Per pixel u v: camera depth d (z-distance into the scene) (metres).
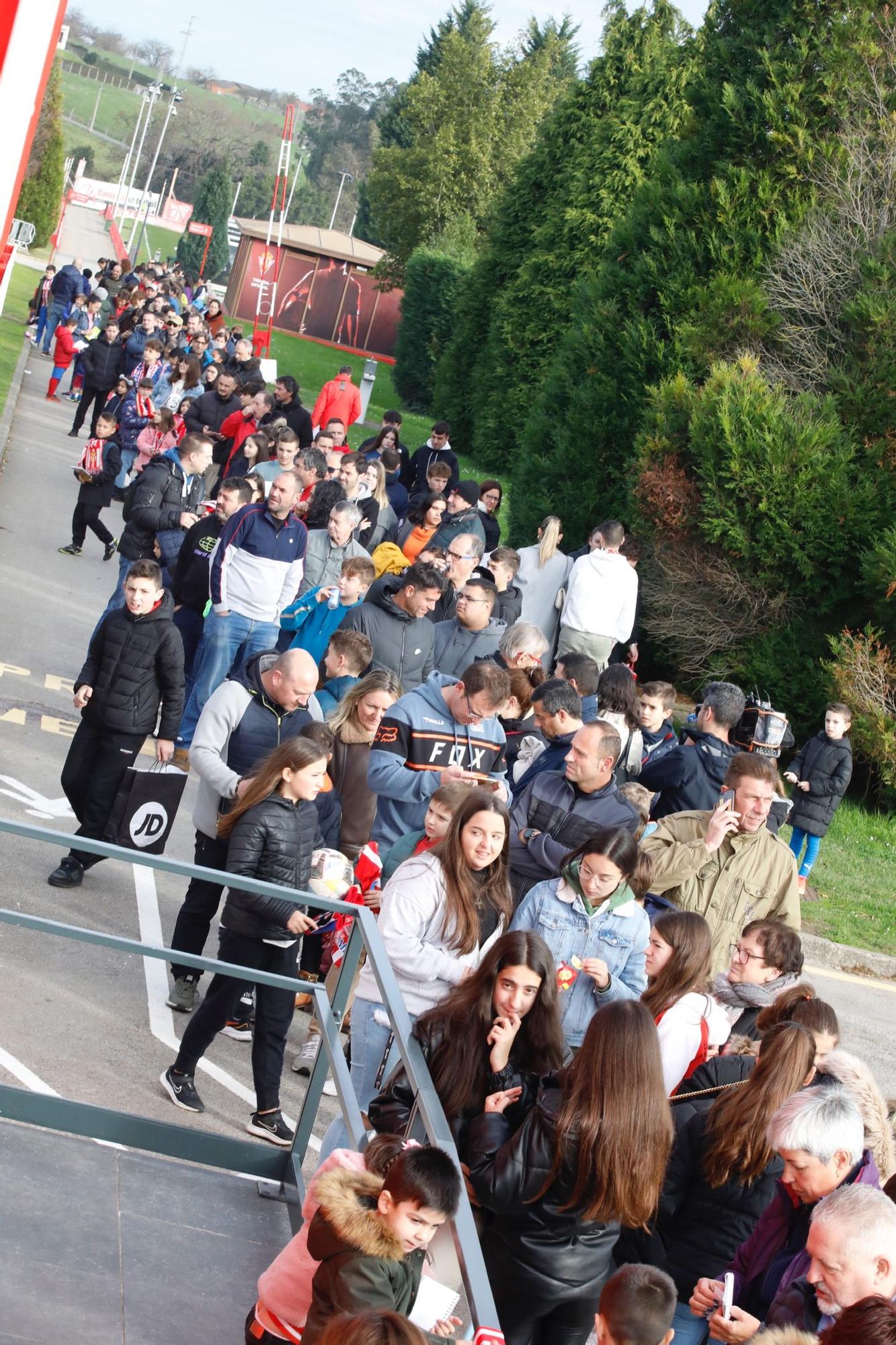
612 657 16.97
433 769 6.73
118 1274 4.49
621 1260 4.81
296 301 62.03
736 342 17.62
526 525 19.72
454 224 51.91
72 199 120.69
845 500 15.54
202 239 101.81
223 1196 5.17
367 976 5.39
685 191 18.08
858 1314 3.08
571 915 5.48
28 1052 6.37
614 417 18.55
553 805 6.45
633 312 18.62
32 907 7.91
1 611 13.70
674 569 16.48
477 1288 3.26
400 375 46.84
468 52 55.41
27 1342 3.98
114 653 8.15
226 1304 4.54
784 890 7.04
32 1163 4.95
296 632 10.60
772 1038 4.59
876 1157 4.50
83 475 16.23
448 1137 3.84
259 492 12.23
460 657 9.19
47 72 14.87
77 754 8.29
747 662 16.59
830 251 17.14
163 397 19.80
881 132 17.31
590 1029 4.02
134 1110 6.12
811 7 17.62
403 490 16.00
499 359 33.91
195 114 166.62
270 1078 6.16
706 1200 4.62
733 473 15.59
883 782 15.49
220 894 7.20
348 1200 3.59
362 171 167.25
